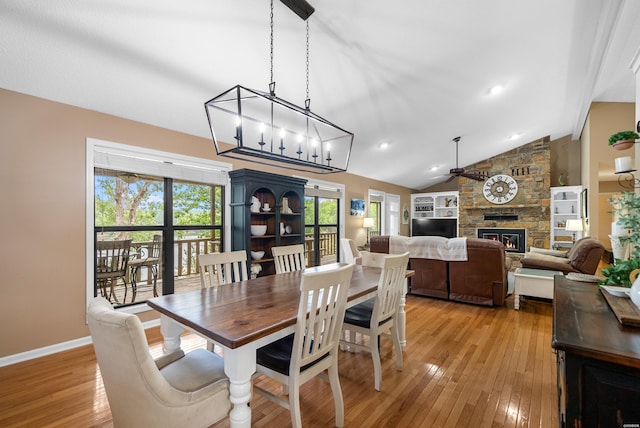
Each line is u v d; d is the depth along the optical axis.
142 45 2.24
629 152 5.29
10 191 2.33
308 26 2.37
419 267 4.29
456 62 3.26
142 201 3.20
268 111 3.47
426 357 2.51
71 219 2.63
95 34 2.08
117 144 2.90
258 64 2.67
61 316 2.59
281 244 4.50
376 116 4.19
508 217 7.62
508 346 2.71
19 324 2.39
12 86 2.29
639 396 0.87
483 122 5.25
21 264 2.39
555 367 2.33
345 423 1.69
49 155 2.51
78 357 2.47
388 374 2.24
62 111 2.57
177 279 3.63
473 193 8.02
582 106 5.19
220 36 2.29
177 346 1.72
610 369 0.90
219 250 3.93
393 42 2.75
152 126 3.17
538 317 3.49
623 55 3.66
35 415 1.75
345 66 2.97
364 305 2.38
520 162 7.39
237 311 1.56
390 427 1.66
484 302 3.84
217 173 3.76
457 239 4.00
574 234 6.84
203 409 1.22
